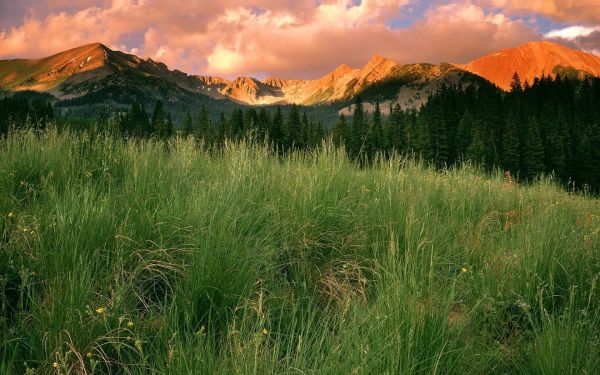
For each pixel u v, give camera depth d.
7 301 2.90
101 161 5.51
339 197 5.18
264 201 4.63
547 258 3.94
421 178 6.57
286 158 6.46
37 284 3.07
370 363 2.28
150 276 3.42
